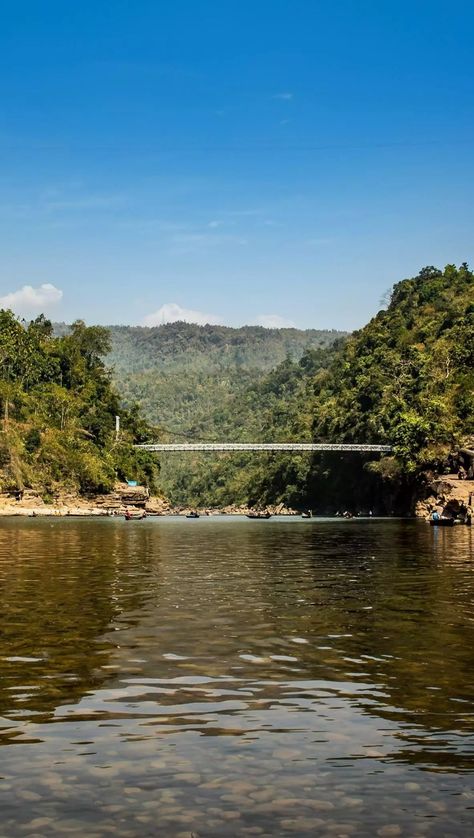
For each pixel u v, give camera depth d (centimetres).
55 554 4919
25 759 1131
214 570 3831
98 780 1060
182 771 1091
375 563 4278
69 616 2320
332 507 19388
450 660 1747
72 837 905
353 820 948
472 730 1262
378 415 17550
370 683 1545
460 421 15262
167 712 1352
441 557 4728
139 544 6038
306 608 2516
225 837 907
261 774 1082
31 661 1714
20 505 14575
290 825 936
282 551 5250
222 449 18375
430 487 14388
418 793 1023
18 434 15438
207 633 2050
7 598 2730
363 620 2278
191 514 15612
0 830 919
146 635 2016
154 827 930
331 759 1137
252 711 1359
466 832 921
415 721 1307
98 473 16325
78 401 18338
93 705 1388
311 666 1683
